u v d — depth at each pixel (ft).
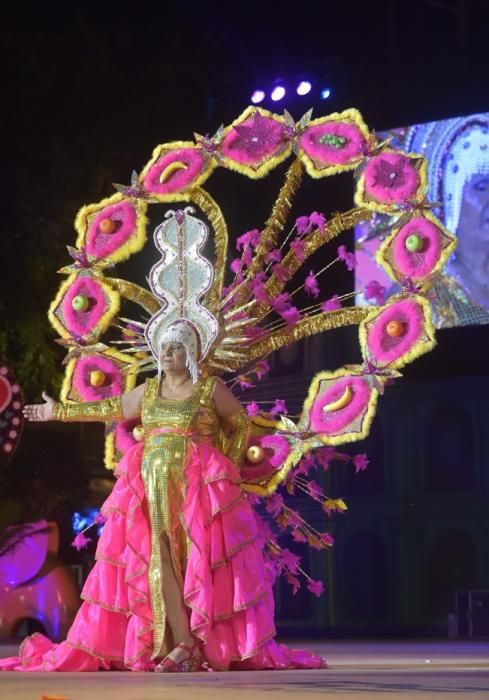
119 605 19.69
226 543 19.63
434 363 91.56
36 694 12.73
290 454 21.56
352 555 90.68
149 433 20.38
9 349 53.57
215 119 68.85
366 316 22.11
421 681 15.25
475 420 88.48
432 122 77.20
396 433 90.43
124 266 55.77
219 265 22.85
